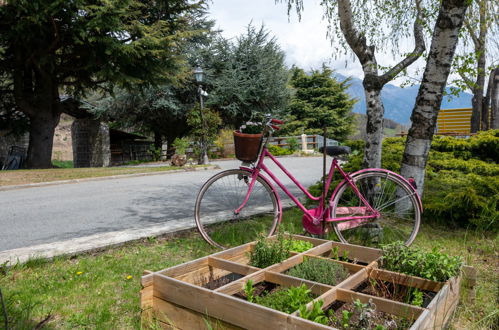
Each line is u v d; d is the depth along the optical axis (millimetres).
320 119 44156
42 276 3195
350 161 6637
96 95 32156
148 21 19391
